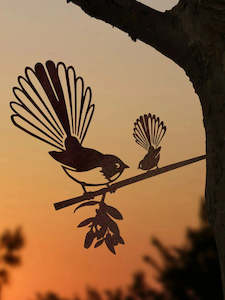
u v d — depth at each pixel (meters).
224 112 4.49
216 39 4.56
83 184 3.97
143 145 4.26
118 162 4.03
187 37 4.67
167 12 4.87
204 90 4.64
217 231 4.50
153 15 4.77
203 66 4.62
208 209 4.61
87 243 3.88
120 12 4.73
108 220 3.95
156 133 4.34
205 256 12.57
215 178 4.50
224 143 4.47
